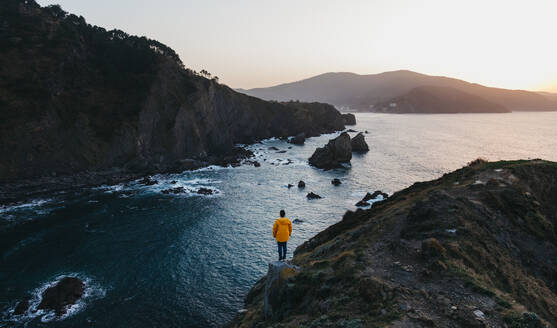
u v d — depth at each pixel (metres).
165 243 46.34
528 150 125.50
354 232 20.95
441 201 19.77
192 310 32.31
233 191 72.50
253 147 140.62
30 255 41.97
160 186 75.88
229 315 31.69
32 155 71.31
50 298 32.44
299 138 153.38
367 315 9.81
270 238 48.41
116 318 30.86
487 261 14.23
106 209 59.44
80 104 84.81
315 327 9.77
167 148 98.88
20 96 74.69
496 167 27.11
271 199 66.62
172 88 107.00
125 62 106.81
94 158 80.50
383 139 162.12
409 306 9.98
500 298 10.51
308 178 84.38
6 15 93.81
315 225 52.72
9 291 34.34
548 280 15.33
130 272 38.62
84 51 98.50
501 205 20.06
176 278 37.66
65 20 112.75
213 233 50.00
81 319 30.53
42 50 86.81
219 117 135.62
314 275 13.49
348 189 73.62
